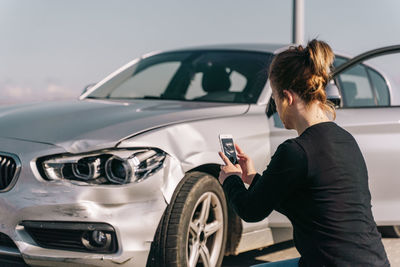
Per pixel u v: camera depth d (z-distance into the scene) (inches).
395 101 197.3
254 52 191.6
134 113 141.9
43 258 124.3
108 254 123.0
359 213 71.8
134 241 122.9
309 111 75.1
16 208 124.6
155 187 126.0
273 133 153.9
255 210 73.3
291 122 76.9
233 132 144.6
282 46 198.4
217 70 185.5
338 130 75.2
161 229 126.8
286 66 74.6
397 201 161.5
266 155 150.9
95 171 124.0
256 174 83.4
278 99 76.6
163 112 143.6
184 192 129.8
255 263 161.3
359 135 157.4
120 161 125.2
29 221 124.6
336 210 70.9
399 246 185.9
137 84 191.9
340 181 71.7
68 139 127.5
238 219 149.6
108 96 187.9
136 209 123.5
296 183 71.7
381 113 160.7
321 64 73.5
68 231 125.7
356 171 73.4
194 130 137.5
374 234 73.0
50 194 123.0
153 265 127.5
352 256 70.2
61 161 124.9
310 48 73.9
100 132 128.8
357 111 159.8
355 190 72.4
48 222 123.6
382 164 159.0
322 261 70.9
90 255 123.1
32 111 150.1
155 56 207.2
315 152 72.0
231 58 189.9
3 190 127.2
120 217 122.0
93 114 141.9
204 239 138.1
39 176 125.2
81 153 125.0
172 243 126.3
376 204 159.8
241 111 155.1
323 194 71.3
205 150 136.8
